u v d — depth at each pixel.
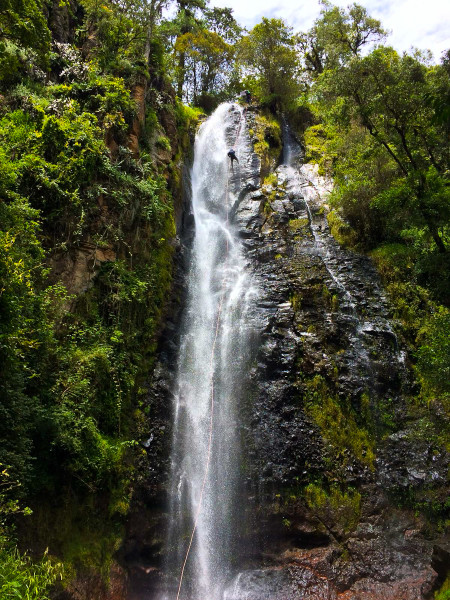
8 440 6.92
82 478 8.26
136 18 17.34
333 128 23.14
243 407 11.80
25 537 7.02
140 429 10.32
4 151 9.68
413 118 13.65
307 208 18.56
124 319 10.86
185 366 12.26
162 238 13.25
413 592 9.19
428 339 12.76
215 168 20.48
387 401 12.54
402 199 13.36
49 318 8.89
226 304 14.11
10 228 8.20
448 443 11.62
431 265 13.19
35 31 10.37
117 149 12.55
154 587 9.27
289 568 9.83
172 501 10.12
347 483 10.97
